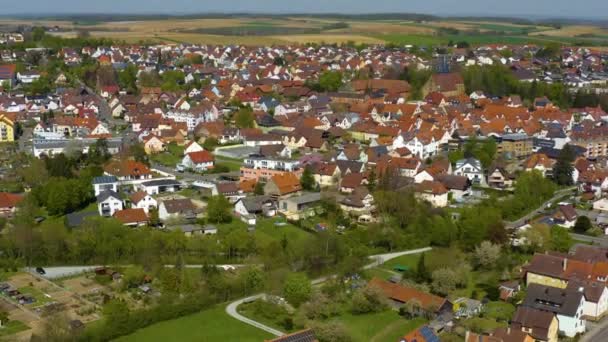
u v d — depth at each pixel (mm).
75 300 168375
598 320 163125
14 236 193500
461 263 190250
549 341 149000
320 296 165250
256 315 162000
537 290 162250
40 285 177500
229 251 196000
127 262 192250
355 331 153625
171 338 150500
